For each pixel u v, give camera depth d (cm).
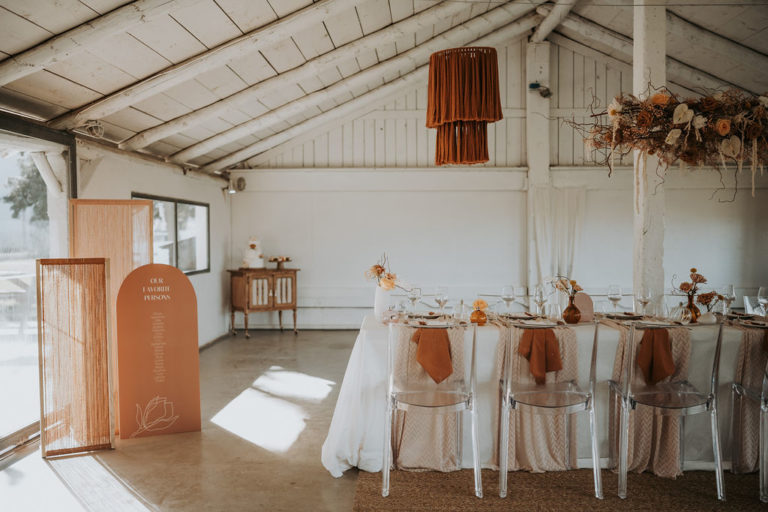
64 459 345
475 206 809
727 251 798
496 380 332
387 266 817
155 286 384
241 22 402
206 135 617
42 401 347
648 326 287
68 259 353
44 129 398
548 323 302
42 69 351
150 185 577
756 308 388
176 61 415
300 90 601
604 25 673
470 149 382
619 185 791
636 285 448
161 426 386
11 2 285
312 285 824
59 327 352
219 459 343
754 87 663
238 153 743
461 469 330
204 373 565
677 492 300
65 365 353
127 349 379
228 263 819
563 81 794
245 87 522
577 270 799
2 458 347
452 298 811
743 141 322
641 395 295
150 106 475
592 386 295
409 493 297
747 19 544
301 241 822
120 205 402
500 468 295
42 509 279
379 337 330
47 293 349
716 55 620
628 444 325
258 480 313
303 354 657
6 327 377
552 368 304
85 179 464
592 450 309
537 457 327
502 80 795
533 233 789
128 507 281
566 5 627
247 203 823
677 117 320
